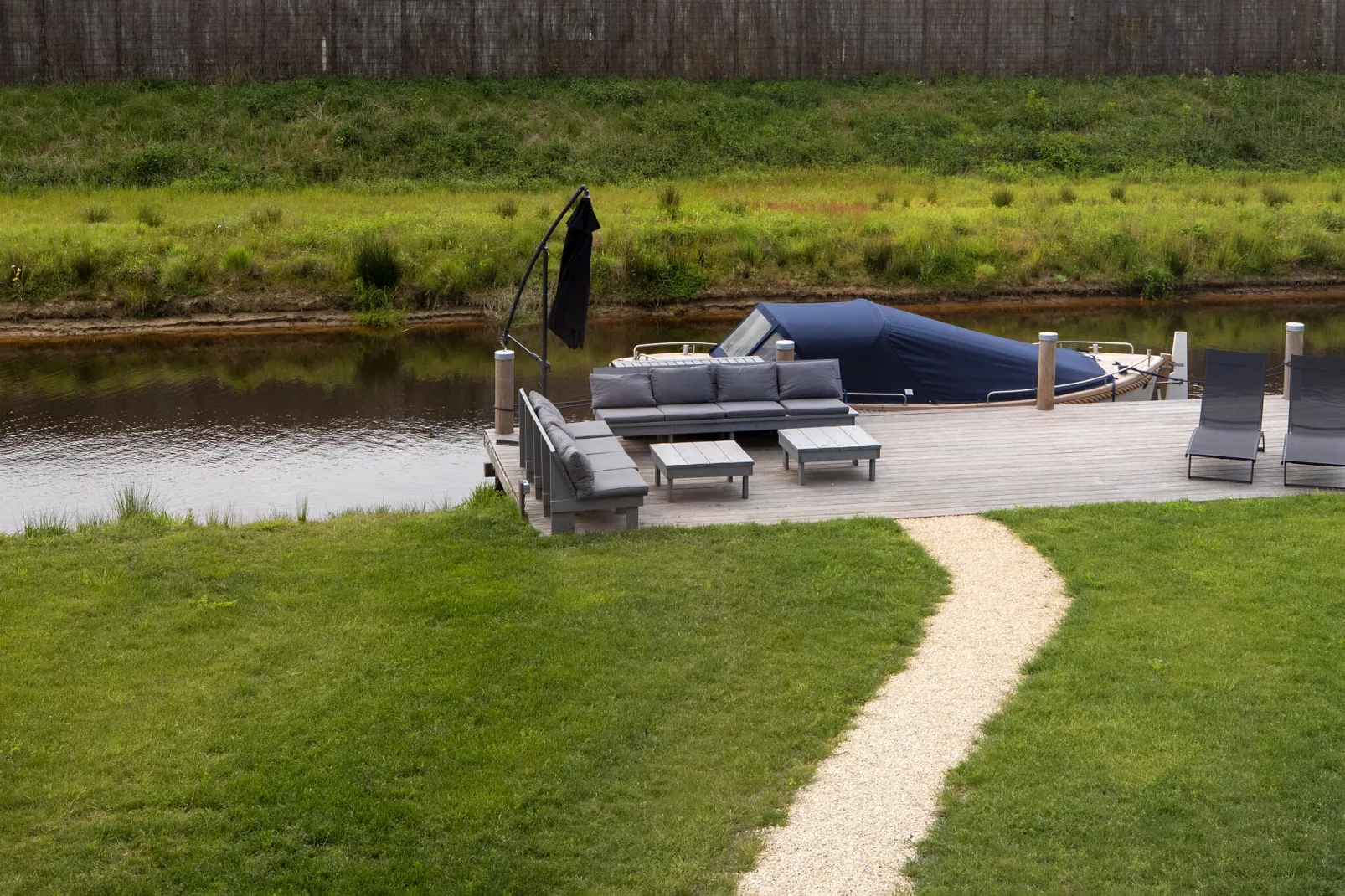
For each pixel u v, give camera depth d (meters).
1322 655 8.53
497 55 40.06
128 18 37.12
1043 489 12.52
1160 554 10.51
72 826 6.88
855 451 12.62
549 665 8.69
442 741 7.73
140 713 8.06
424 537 11.27
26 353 23.00
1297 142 39.75
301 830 6.89
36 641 9.12
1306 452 12.53
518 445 13.83
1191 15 43.75
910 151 38.06
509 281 26.64
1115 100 41.62
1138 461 13.46
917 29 42.81
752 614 9.55
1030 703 8.05
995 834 6.73
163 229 27.47
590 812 7.07
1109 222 30.62
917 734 7.79
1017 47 43.38
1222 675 8.32
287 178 33.50
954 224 30.19
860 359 16.02
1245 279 29.34
